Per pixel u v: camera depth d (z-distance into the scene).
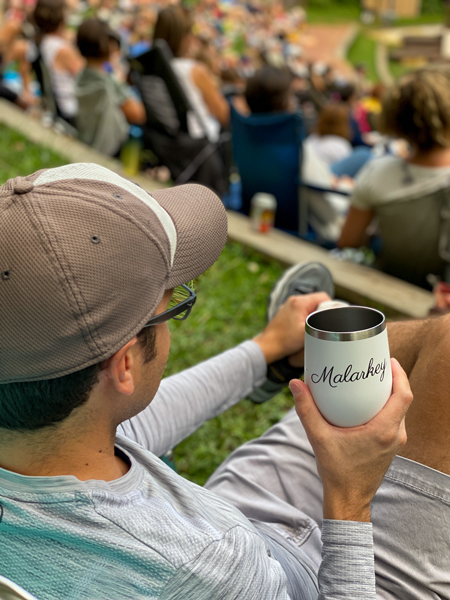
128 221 0.84
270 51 15.91
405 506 1.16
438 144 3.09
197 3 21.73
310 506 1.42
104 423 0.90
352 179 5.26
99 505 0.83
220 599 0.87
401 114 3.09
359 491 1.02
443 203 3.17
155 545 0.84
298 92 10.03
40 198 0.82
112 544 0.82
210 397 1.46
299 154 4.15
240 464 1.49
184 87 5.00
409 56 34.38
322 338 0.97
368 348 0.96
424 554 1.15
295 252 3.98
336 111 5.68
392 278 3.56
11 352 0.81
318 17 40.03
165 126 4.90
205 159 5.02
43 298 0.79
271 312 1.65
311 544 1.34
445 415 1.14
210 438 2.54
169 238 0.90
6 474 0.85
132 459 0.96
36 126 5.94
